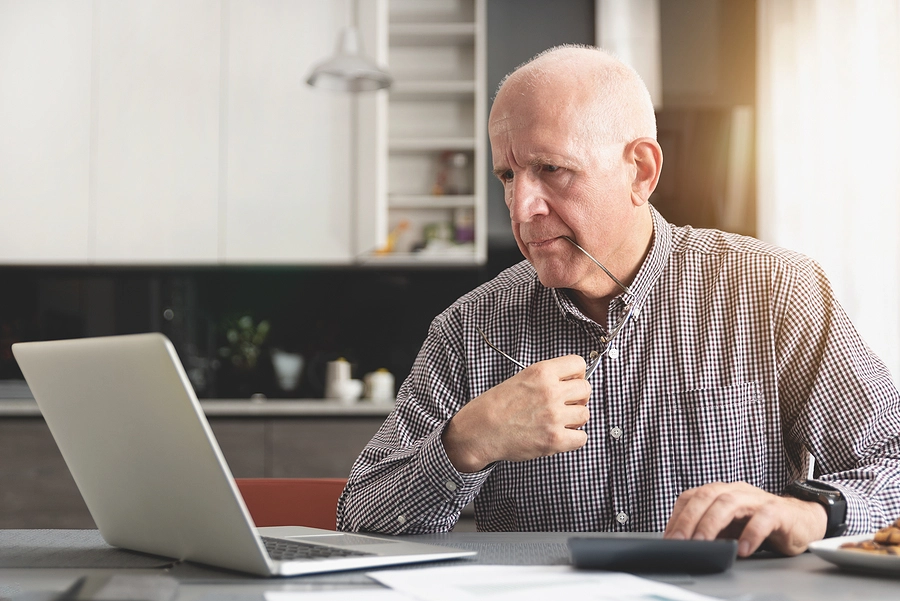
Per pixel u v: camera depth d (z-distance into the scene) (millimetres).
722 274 1158
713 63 3047
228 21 3203
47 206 3186
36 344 836
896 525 744
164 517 771
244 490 1307
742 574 713
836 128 2551
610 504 1129
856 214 2465
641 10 3098
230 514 685
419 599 611
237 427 2820
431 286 3496
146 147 3191
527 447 929
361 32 3148
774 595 632
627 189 1089
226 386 3445
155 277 3475
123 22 3213
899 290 2348
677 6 3082
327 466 2820
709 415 1113
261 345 3467
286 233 3172
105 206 3186
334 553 779
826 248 2582
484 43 3162
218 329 3477
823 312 1106
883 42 2393
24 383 3359
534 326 1204
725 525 757
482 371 1204
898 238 2355
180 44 3203
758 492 799
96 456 817
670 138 3043
